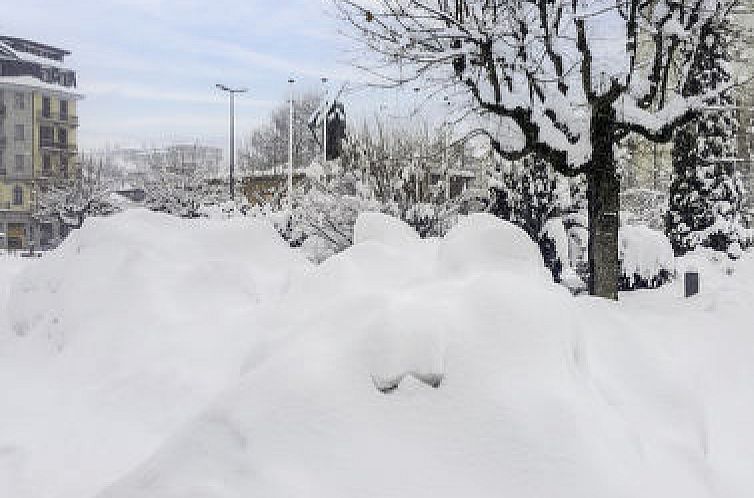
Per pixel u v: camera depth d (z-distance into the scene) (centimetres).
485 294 458
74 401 707
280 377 421
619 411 457
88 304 883
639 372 531
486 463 377
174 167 4797
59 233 5691
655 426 470
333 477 373
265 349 492
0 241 6391
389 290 540
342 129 1795
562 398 399
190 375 708
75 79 7869
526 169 1477
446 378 411
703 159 2206
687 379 538
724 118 2198
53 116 7431
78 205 5209
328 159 1831
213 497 360
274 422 398
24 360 872
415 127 1638
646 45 902
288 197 2403
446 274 606
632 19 800
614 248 859
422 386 409
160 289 874
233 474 377
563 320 459
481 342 427
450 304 455
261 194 3344
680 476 419
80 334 848
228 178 4788
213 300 868
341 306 488
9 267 1653
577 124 860
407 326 429
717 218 2214
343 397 407
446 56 827
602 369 516
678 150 2244
